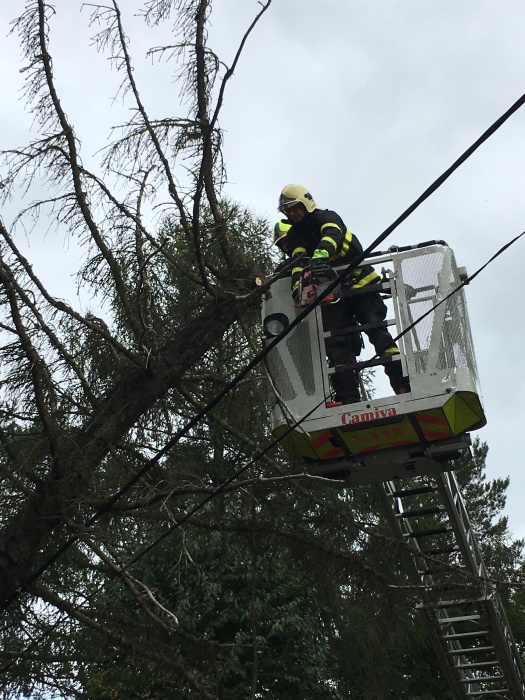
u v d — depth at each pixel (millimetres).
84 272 7215
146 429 7492
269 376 7586
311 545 8234
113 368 7340
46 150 7117
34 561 7035
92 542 6898
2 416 6973
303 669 14500
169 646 7590
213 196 7629
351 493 10625
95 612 7582
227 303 7887
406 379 7867
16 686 7152
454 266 8016
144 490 7301
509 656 13195
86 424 7262
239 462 8547
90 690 11047
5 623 6984
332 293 7758
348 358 8094
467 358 7723
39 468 7012
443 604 12430
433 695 20844
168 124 7102
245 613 13766
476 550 11812
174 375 7652
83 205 7164
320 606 14469
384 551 8461
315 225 8203
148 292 7352
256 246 8539
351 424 7758
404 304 7863
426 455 8117
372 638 15180
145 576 12672
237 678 14266
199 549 10922
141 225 7273
